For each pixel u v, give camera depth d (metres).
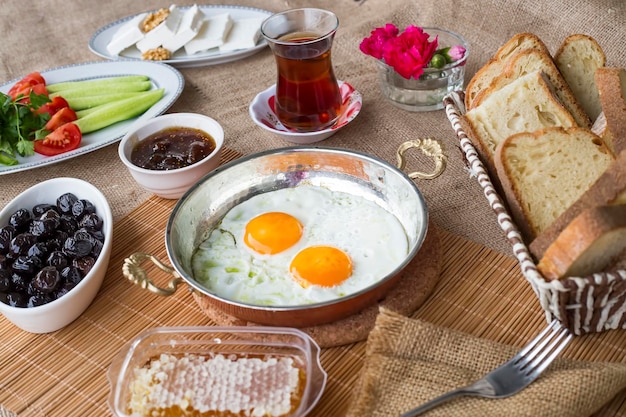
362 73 0.93
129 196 0.78
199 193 0.68
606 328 0.59
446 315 0.63
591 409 0.53
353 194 0.70
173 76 0.92
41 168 0.83
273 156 0.71
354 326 0.60
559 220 0.56
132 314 0.65
